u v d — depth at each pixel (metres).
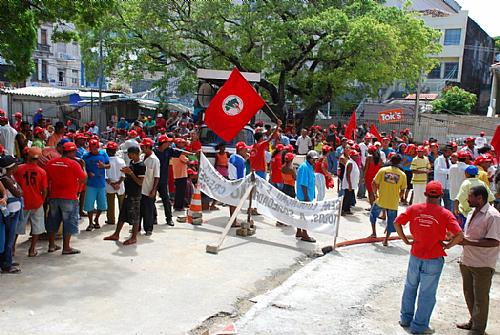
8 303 5.85
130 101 35.44
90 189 9.39
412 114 32.53
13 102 32.69
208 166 10.92
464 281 6.05
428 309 5.73
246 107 9.46
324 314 6.21
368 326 5.92
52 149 8.78
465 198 8.81
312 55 27.03
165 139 10.11
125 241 8.64
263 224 11.08
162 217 11.18
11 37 12.74
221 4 25.58
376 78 25.89
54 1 12.95
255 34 25.48
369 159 12.62
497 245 5.65
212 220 11.09
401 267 8.51
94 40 27.12
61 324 5.37
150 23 26.39
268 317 5.98
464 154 10.97
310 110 29.28
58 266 7.30
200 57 27.91
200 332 5.47
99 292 6.36
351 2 28.28
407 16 27.91
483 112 47.41
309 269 8.02
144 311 5.87
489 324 6.27
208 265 7.81
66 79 50.59
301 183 9.77
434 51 30.78
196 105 19.70
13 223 6.93
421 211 5.71
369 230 11.26
